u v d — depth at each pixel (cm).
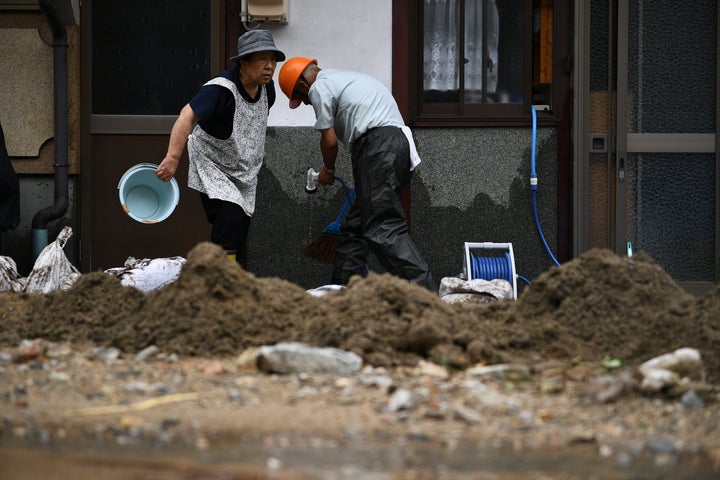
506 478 747
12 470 752
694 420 922
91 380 1065
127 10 2103
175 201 1797
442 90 2122
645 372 1038
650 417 934
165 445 829
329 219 2078
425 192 2088
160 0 2105
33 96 2059
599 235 2092
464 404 975
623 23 2061
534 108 2088
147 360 1170
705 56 2100
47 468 760
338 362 1105
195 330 1213
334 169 1967
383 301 1236
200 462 778
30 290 1744
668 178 2108
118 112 2109
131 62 2109
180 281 1260
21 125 2059
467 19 2117
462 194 2084
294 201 2083
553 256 2066
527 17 2105
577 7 2059
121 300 1312
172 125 2105
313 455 801
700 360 1066
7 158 1930
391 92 2075
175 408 955
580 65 2061
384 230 1825
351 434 865
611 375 1073
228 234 1745
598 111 2084
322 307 1259
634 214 2106
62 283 1758
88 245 2098
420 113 2114
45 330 1295
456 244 2091
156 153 2108
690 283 2103
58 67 2019
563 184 2088
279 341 1209
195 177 1758
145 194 1844
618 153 2070
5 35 2055
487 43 2117
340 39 2072
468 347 1171
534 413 949
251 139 1773
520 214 2091
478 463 785
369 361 1151
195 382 1062
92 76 2100
